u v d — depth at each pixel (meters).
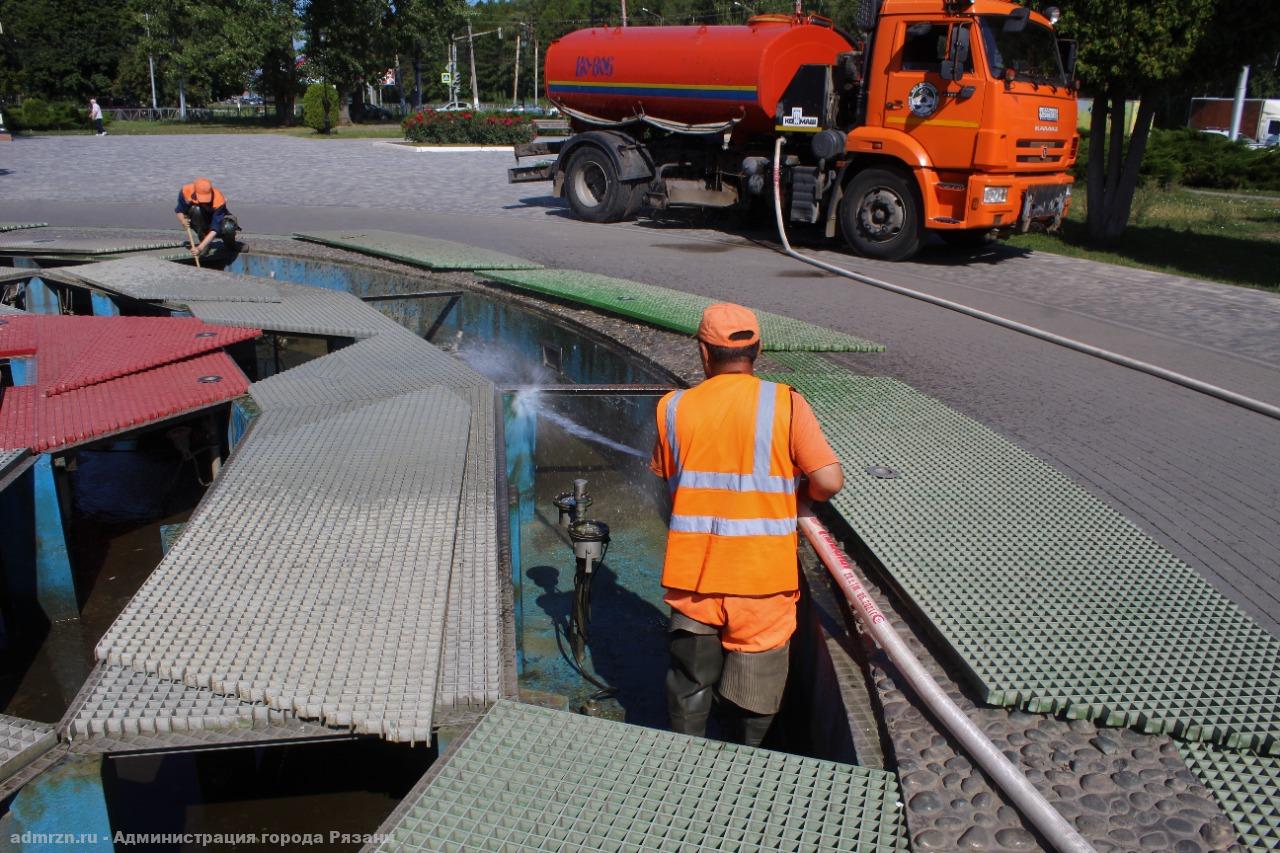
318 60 51.56
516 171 16.73
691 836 2.20
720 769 2.46
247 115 67.06
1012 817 2.29
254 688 2.72
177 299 8.46
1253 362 7.49
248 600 3.24
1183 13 12.00
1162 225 17.06
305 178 21.75
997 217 11.14
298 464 4.54
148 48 55.31
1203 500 4.71
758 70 12.88
